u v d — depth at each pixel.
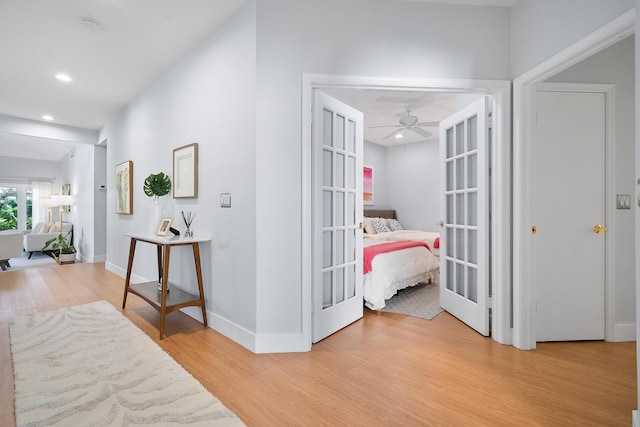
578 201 2.44
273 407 1.61
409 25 2.27
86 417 1.51
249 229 2.28
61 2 2.29
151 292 2.85
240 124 2.36
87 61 3.19
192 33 2.70
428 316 3.02
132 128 4.21
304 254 2.24
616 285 2.47
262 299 2.22
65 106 4.49
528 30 2.17
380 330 2.67
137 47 2.93
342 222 2.78
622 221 2.47
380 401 1.67
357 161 2.95
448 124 3.05
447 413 1.57
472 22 2.31
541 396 1.71
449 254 3.16
